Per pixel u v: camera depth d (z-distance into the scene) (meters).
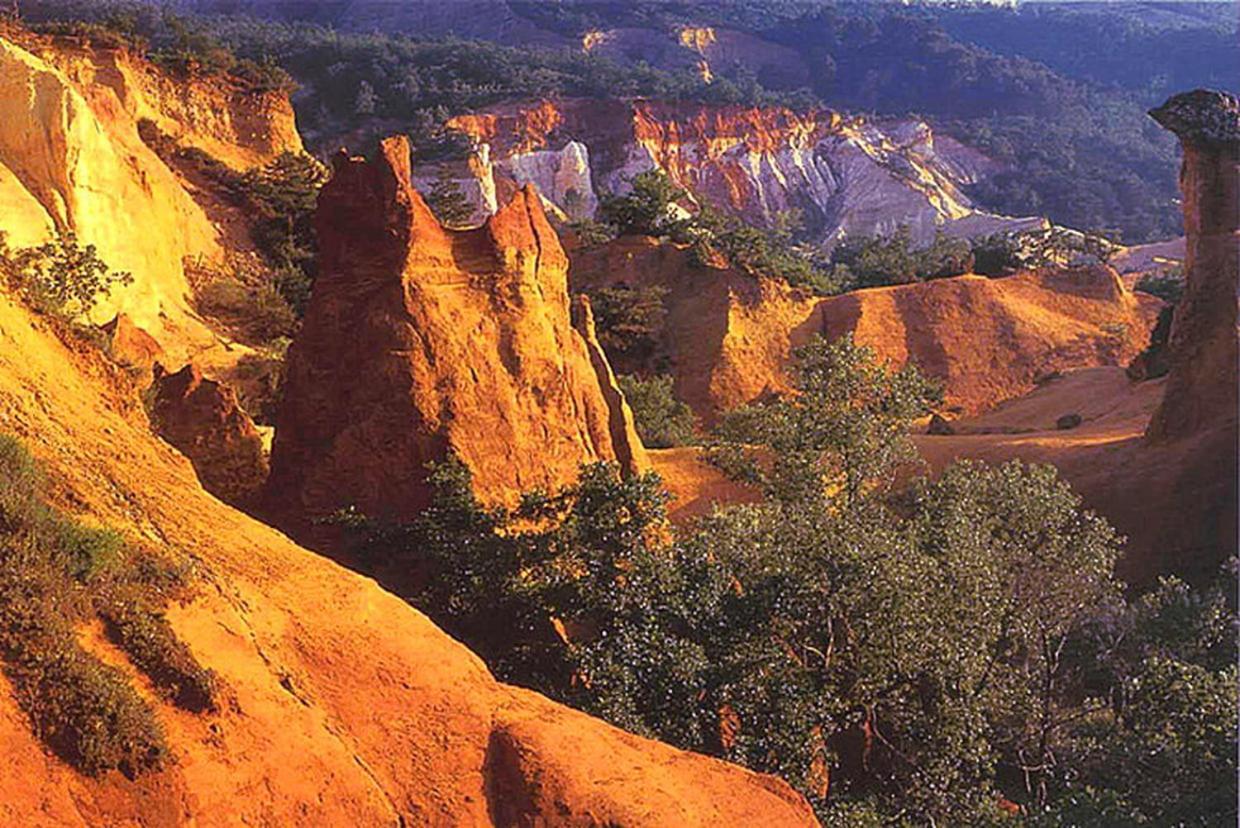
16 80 48.50
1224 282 44.16
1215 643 26.00
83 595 11.37
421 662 14.02
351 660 13.55
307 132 158.75
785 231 147.00
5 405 13.03
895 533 24.61
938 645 20.95
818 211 175.62
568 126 162.38
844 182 180.75
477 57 179.88
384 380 23.11
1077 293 88.94
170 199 61.56
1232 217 44.41
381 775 12.74
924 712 21.59
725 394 74.38
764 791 14.52
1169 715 20.77
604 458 28.47
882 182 174.38
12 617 10.63
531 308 25.61
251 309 59.19
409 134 144.75
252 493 26.09
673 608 20.16
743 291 79.56
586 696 18.78
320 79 169.38
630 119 162.50
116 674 10.87
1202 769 19.75
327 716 12.83
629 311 74.88
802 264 91.94
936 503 29.22
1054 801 20.78
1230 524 40.59
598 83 179.50
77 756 10.23
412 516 22.58
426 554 21.27
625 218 85.75
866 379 31.44
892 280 99.12
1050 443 48.31
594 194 153.75
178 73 78.06
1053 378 78.75
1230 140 44.62
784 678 19.64
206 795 10.89
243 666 12.26
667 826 13.05
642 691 18.67
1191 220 45.88
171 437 26.27
